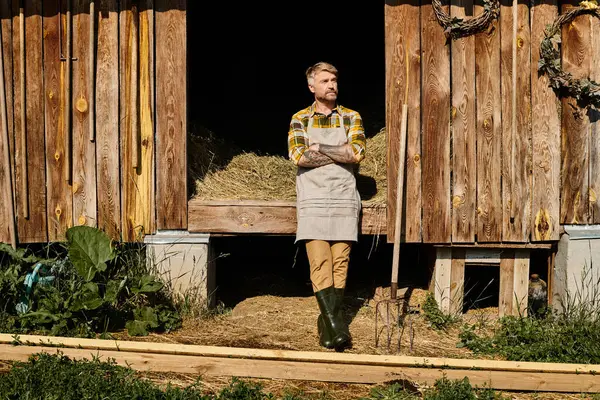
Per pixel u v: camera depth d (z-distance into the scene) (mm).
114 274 6051
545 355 5395
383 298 6461
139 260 6027
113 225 6012
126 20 5902
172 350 4953
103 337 5457
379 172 6539
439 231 6043
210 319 6012
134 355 4922
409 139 6004
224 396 4477
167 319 5730
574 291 6090
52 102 5938
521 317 5859
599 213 6137
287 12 9750
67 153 5945
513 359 5367
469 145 6027
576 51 6031
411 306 6082
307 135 5781
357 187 6465
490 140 6031
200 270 6035
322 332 5535
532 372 4961
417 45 5977
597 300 6098
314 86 5805
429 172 6023
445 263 6207
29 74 5918
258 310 6289
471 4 5980
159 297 5992
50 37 5910
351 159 5637
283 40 9773
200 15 9586
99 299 5527
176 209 6004
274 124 9062
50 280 5820
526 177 6066
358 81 9703
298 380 4891
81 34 5918
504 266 6238
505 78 6008
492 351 5523
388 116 5992
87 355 4941
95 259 5738
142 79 5941
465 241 6062
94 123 5953
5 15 5898
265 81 9719
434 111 5996
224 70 9648
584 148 6078
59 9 5895
